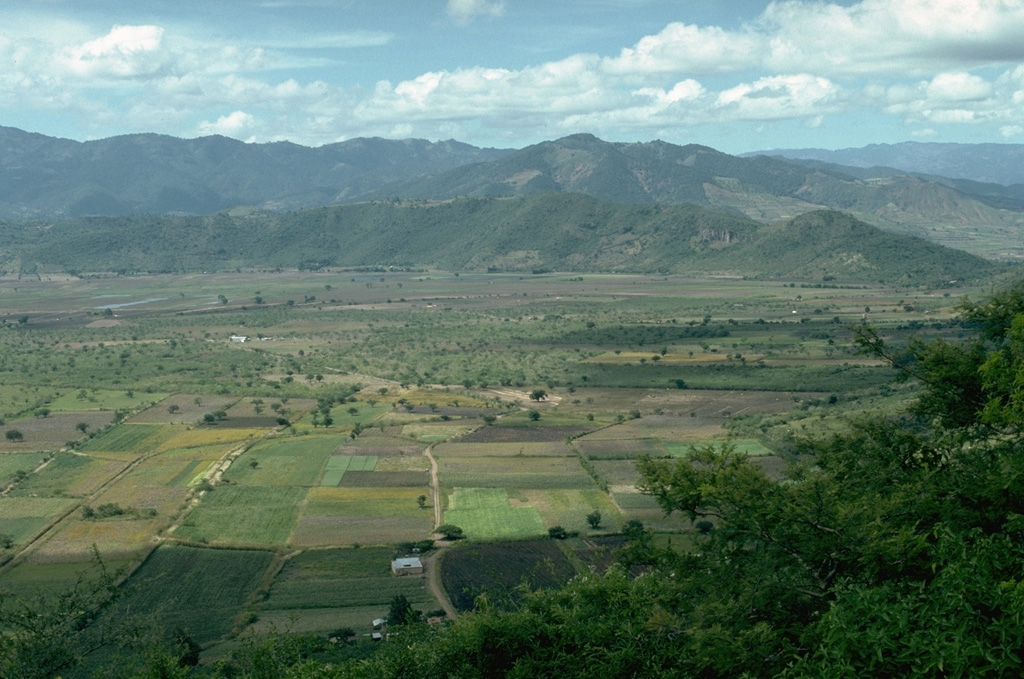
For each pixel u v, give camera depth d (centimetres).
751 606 2414
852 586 2192
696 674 2350
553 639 2539
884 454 3194
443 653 2580
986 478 2597
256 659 2938
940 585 2077
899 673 1980
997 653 1891
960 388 3219
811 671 2041
